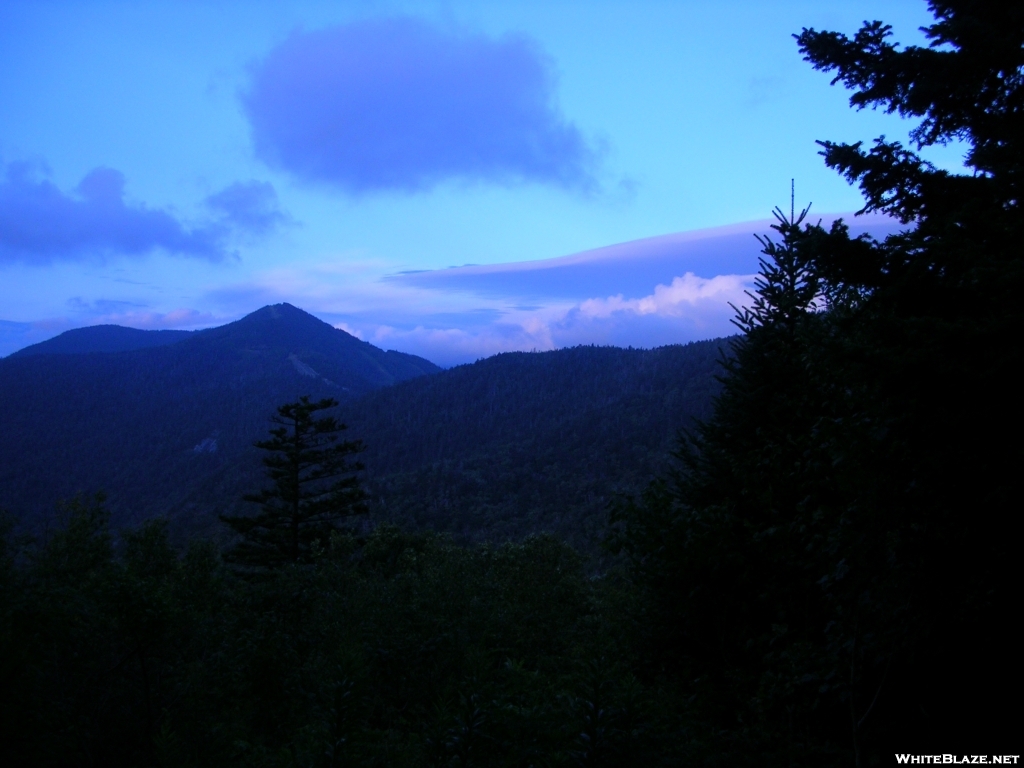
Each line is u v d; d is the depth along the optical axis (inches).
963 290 178.2
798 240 219.3
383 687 229.9
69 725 172.1
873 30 222.8
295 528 1465.3
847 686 163.5
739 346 391.5
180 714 189.2
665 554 238.8
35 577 214.1
